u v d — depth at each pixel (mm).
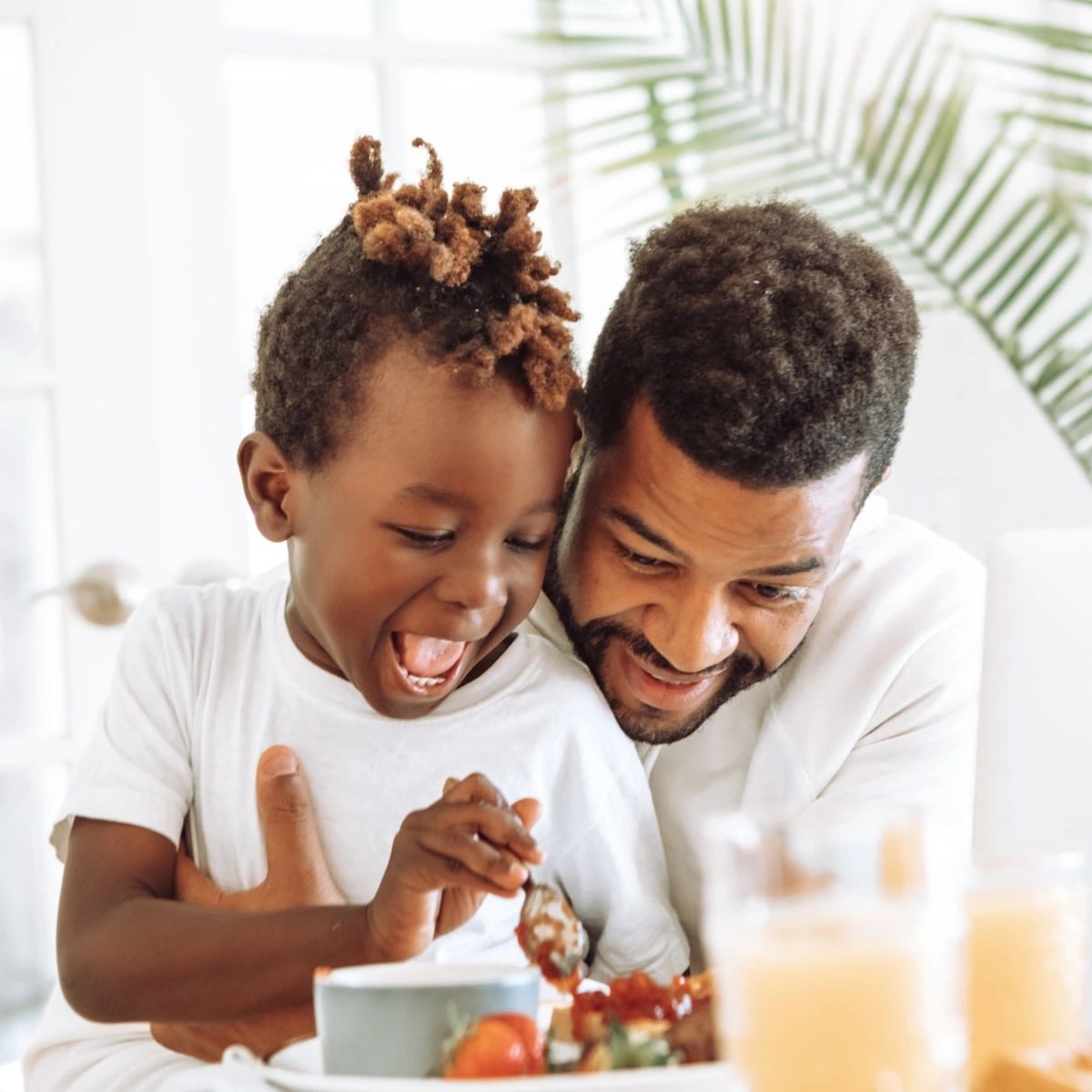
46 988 2045
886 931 467
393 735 1018
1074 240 2539
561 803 1047
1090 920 616
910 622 1165
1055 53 2531
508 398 912
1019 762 928
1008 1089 487
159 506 2090
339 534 938
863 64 2490
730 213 1028
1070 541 946
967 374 2555
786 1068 459
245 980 837
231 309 2146
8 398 2062
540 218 2232
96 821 982
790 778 1120
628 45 2266
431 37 2227
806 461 926
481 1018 639
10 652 2035
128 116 2098
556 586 1085
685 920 1151
